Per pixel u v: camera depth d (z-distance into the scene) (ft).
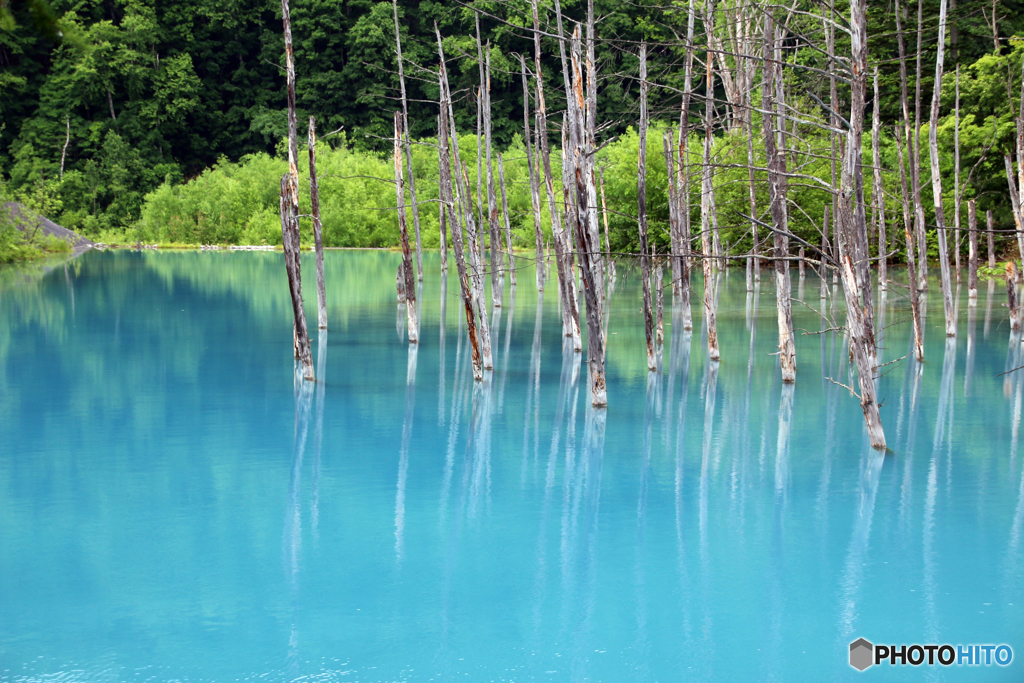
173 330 77.36
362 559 28.66
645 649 22.94
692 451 41.01
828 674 21.81
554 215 67.72
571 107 47.91
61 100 248.11
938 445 41.75
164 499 34.19
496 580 27.12
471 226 61.46
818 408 49.44
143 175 241.14
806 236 112.27
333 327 80.07
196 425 45.42
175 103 252.62
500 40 213.46
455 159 57.88
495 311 93.35
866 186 94.99
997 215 123.54
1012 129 112.57
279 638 23.43
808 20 81.30
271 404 50.01
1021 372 58.44
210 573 27.45
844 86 128.98
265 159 232.53
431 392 53.52
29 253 164.25
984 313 86.99
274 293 108.17
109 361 62.54
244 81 273.54
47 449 40.75
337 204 206.90
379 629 24.06
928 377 57.16
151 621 24.43
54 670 21.68
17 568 27.71
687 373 59.57
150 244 212.64
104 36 238.89
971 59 129.80
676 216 66.03
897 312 87.56
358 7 260.01
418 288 115.03
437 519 32.32
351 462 39.19
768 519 32.37
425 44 245.86
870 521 32.07
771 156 52.85
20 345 68.74
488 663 22.24
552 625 24.30
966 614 25.00
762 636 23.71
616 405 50.44
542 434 44.11
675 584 26.86
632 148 141.08
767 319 86.89
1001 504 33.78
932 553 29.19
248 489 35.40
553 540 30.35
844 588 26.58
